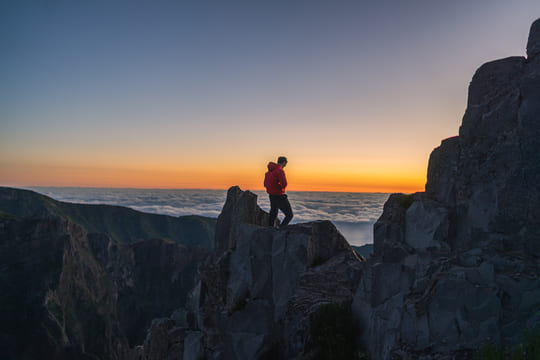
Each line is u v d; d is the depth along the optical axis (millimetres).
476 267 5570
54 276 166250
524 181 6227
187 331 14812
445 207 7297
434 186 8125
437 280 5566
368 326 7012
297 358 7629
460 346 4980
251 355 9680
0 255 165750
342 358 6684
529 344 4168
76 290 175875
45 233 187000
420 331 5344
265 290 10828
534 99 6461
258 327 10094
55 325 149250
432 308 5371
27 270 163375
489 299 5074
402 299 6590
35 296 153875
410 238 7445
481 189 6809
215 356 11219
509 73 7000
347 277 9219
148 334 17953
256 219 14992
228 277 12523
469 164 7180
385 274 7066
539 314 4684
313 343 7559
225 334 10398
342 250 11062
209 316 13078
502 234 6320
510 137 6609
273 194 11875
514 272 5309
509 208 6312
